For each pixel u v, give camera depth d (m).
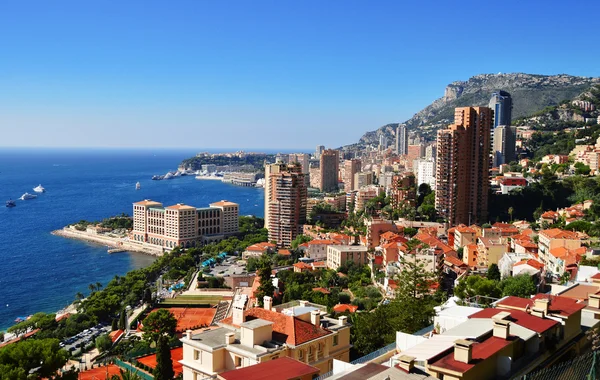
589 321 67.44
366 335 105.69
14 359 111.88
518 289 152.12
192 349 88.38
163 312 191.00
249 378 52.84
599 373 50.91
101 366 154.12
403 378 44.41
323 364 92.25
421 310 102.81
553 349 55.84
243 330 87.00
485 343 50.16
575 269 160.88
